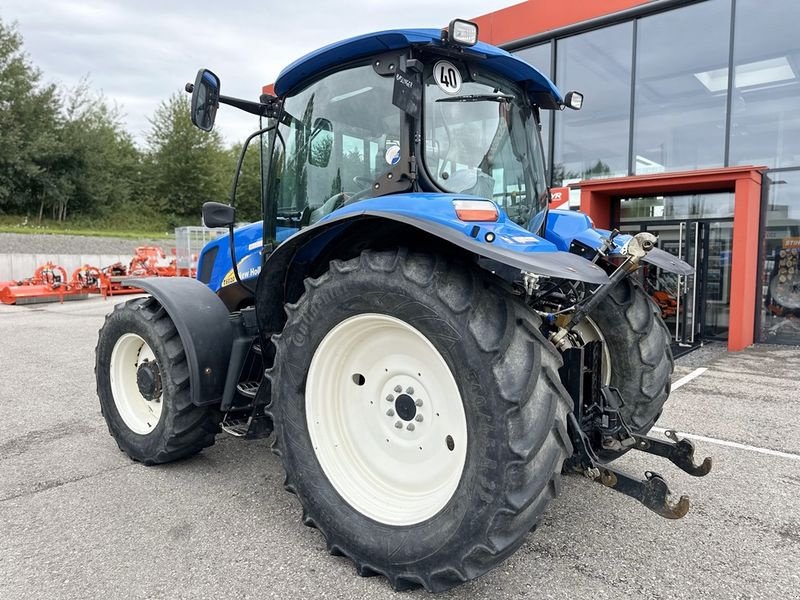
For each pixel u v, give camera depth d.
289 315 2.48
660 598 2.11
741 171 7.87
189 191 40.62
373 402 2.45
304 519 2.49
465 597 2.11
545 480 1.91
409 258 2.13
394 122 2.51
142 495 3.00
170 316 3.18
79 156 32.44
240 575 2.25
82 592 2.14
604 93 9.98
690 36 9.10
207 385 3.12
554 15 10.22
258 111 3.20
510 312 2.02
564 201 9.48
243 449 3.72
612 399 2.70
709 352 7.98
